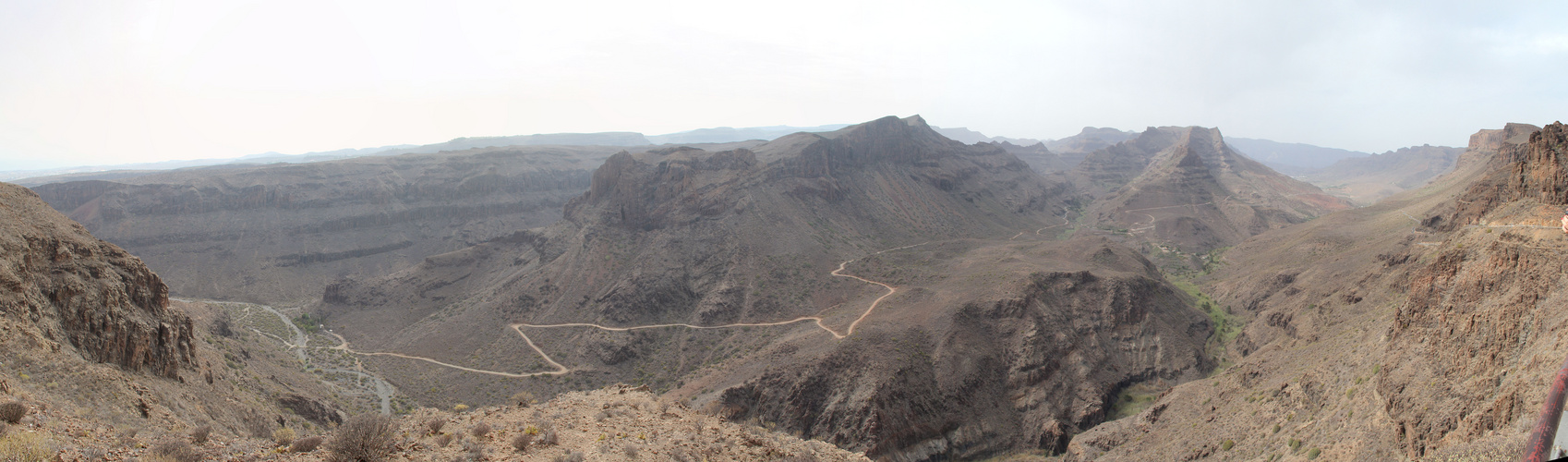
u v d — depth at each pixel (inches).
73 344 2005.4
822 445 1396.4
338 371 4554.6
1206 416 2812.5
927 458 3299.7
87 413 1539.1
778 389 3585.1
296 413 2847.0
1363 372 2222.0
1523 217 2603.3
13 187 2370.8
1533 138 2903.5
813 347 3951.8
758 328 4928.6
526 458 1027.3
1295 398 2442.2
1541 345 1491.1
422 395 4205.2
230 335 3956.7
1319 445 2023.9
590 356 4717.0
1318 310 3978.8
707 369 4288.9
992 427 3580.2
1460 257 2198.6
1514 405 1341.0
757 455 1224.2
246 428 2245.3
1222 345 4677.7
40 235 2194.9
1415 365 1927.9
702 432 1316.4
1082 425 3612.2
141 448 877.2
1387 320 2603.3
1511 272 1862.7
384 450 943.7
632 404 1518.2
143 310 2373.3
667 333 5000.0
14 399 1132.5
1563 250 1753.2
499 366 4687.5
